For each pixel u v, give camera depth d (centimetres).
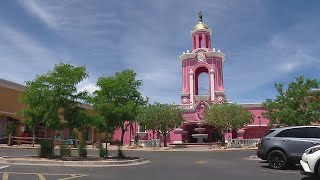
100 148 2175
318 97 2477
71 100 2048
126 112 2203
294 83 2511
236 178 1318
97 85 2281
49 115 1966
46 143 2050
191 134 5388
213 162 2073
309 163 1198
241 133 5128
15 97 3578
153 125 4275
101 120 2133
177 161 2169
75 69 2050
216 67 5506
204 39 5753
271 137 1606
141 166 1798
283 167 1572
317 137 1527
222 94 5309
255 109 5209
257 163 1956
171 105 4441
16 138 3183
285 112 2423
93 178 1299
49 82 1995
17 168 1540
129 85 2353
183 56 5647
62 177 1304
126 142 5328
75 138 2517
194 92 5503
